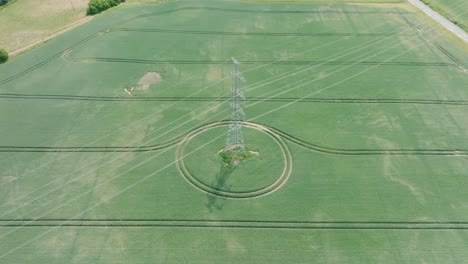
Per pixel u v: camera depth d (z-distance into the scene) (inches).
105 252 1537.9
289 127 2086.6
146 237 1590.8
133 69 2492.6
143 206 1700.3
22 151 1945.1
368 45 2711.6
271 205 1713.8
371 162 1907.0
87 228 1619.1
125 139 2011.6
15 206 1694.1
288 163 1900.8
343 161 1913.1
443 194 1763.0
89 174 1835.6
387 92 2317.9
